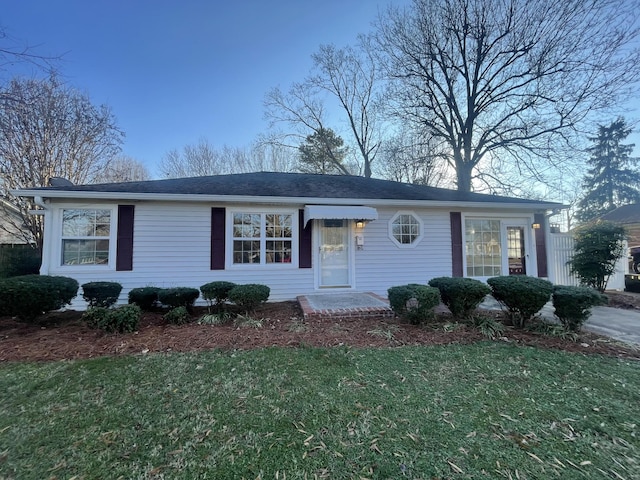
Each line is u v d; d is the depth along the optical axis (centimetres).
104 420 340
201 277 1009
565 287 702
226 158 3581
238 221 1045
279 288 1058
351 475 260
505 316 771
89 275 932
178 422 338
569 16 1745
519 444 299
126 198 927
